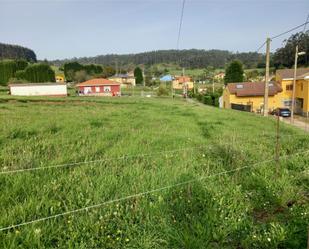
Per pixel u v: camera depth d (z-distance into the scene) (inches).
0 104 882.1
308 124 1077.8
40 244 115.3
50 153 239.1
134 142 278.8
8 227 117.0
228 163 225.0
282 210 155.7
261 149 271.1
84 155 227.8
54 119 438.3
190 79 3725.4
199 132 375.2
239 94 1604.3
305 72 1573.6
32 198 142.6
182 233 126.3
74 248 114.4
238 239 129.0
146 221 135.9
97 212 137.3
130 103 1080.8
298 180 196.5
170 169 194.9
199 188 168.2
